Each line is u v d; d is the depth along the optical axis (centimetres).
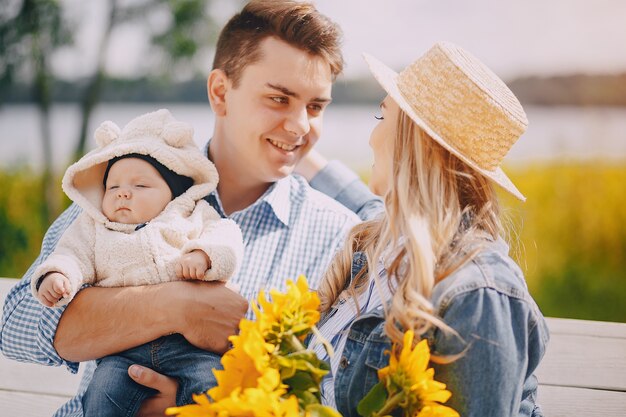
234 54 196
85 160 185
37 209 734
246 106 195
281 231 203
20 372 228
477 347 128
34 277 169
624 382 214
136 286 177
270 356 126
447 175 144
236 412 118
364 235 170
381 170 163
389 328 134
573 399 206
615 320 552
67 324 175
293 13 189
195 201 192
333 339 158
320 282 173
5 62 740
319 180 249
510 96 151
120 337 173
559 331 245
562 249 604
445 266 136
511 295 132
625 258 595
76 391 219
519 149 691
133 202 183
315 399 125
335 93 926
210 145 212
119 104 873
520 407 151
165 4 731
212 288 178
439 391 122
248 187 207
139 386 172
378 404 127
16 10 725
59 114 835
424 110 148
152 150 186
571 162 648
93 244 183
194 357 173
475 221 144
